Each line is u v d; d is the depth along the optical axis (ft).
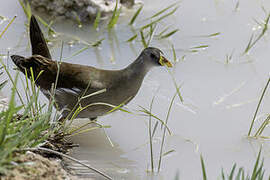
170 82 37.86
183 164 28.19
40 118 26.58
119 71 31.22
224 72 39.60
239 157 29.07
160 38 44.50
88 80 30.32
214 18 49.55
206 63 40.88
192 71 39.60
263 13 50.67
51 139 27.96
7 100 32.94
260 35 44.75
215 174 27.12
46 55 34.47
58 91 30.94
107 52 41.57
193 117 33.50
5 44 40.75
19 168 21.68
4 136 21.47
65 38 43.16
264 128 32.42
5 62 37.76
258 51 43.16
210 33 46.11
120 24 47.09
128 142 30.45
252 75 39.19
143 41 42.19
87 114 31.40
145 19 48.26
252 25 48.08
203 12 50.93
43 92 32.22
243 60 41.50
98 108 30.83
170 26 47.19
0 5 47.47
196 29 46.88
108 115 33.65
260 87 37.45
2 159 20.48
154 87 37.01
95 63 39.37
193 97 35.91
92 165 27.04
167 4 52.49
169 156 29.04
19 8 47.44
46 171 22.88
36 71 31.42
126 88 31.27
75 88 30.42
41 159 23.77
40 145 24.99
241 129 32.24
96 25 45.52
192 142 30.50
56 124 28.68
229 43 44.42
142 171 27.14
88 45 41.93
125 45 43.14
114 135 31.24
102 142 30.14
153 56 31.91
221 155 29.25
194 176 26.91
